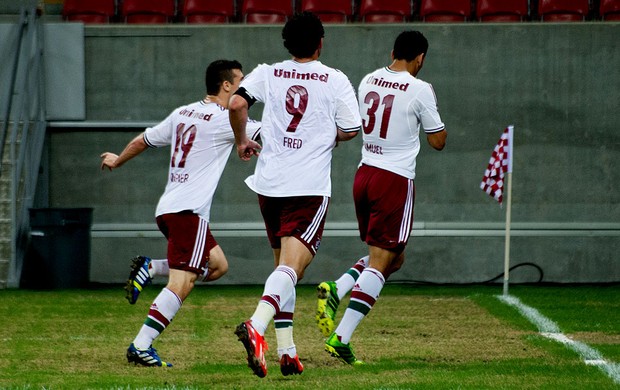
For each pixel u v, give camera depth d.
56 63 47.19
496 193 39.72
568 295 41.22
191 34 47.28
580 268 46.84
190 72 47.31
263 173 20.64
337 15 53.41
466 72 46.91
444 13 53.53
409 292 42.91
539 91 46.88
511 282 46.84
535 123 46.91
